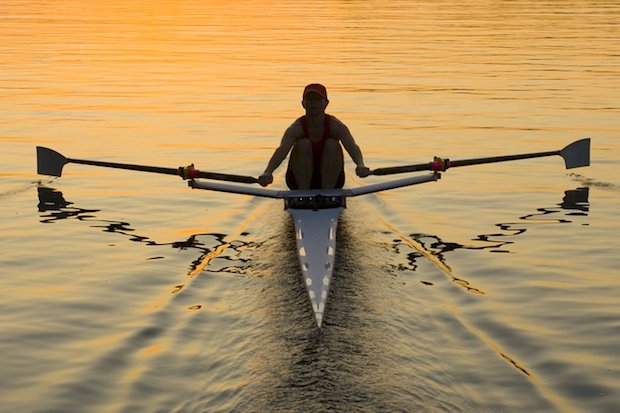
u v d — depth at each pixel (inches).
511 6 3604.8
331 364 339.6
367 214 637.9
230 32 2559.1
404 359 349.7
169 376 346.0
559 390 334.6
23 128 1074.7
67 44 2203.5
